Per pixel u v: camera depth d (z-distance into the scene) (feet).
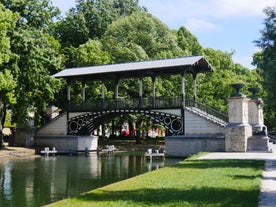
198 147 124.57
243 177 54.39
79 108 156.15
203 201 37.55
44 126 164.76
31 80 147.23
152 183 50.03
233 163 74.18
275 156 94.38
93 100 153.69
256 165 70.28
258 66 64.03
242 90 197.36
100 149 157.17
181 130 130.93
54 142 160.66
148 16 207.10
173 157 128.67
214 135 123.54
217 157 91.45
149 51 197.88
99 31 243.81
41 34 151.33
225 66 236.02
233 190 43.70
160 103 136.46
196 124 128.16
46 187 71.15
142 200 38.24
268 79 58.13
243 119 118.11
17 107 152.35
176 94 187.21
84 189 68.85
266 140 115.85
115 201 37.91
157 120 137.18
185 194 41.29
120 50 185.88
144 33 197.57
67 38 229.45
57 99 183.93
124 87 182.60
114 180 80.12
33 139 165.48
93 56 178.81
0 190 67.82
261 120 137.90
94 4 251.60
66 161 123.95
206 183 49.37
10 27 131.03
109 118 161.99
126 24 200.95
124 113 148.97
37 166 108.27
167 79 188.75
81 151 153.58
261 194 41.63
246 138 116.47
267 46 59.72
